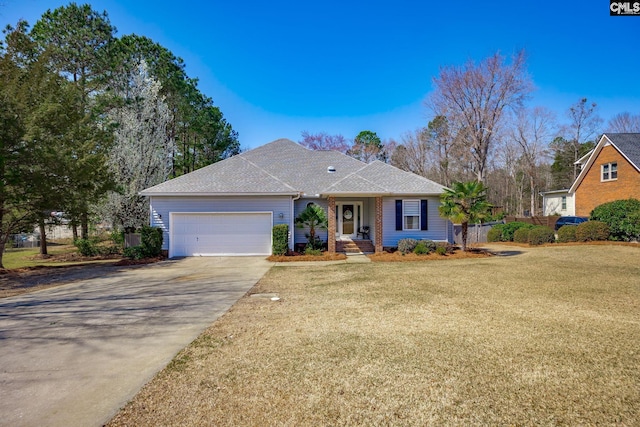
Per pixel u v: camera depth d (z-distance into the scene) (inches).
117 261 634.8
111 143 668.1
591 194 947.3
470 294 314.0
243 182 671.8
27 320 256.2
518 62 1236.5
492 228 870.4
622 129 1646.2
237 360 177.0
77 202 572.7
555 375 157.5
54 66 732.0
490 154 1443.2
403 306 275.6
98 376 161.9
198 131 1207.6
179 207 643.5
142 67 871.1
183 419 126.2
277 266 518.3
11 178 478.3
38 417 128.4
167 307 288.4
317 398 139.9
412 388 146.9
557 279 377.1
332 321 239.5
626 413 128.3
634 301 284.5
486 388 146.6
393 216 673.6
